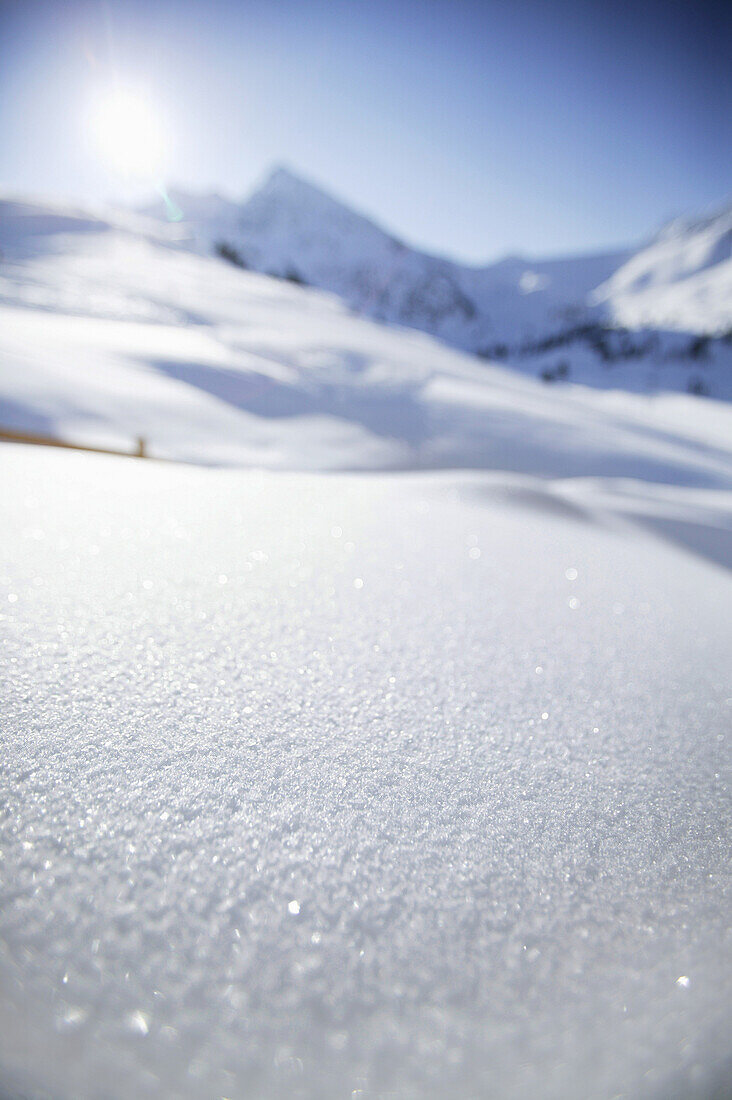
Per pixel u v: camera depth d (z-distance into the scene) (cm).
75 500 203
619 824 81
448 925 60
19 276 2277
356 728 95
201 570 157
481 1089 44
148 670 101
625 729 111
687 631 183
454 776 87
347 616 144
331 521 236
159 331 2041
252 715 93
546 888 67
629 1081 45
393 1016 49
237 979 50
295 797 75
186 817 68
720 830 83
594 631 166
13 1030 43
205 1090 42
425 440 1744
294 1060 45
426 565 200
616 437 2153
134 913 54
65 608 119
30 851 59
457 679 120
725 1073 45
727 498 789
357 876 64
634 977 55
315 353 2397
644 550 310
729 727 118
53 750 75
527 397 2736
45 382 1103
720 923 64
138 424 1120
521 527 294
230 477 291
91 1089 41
